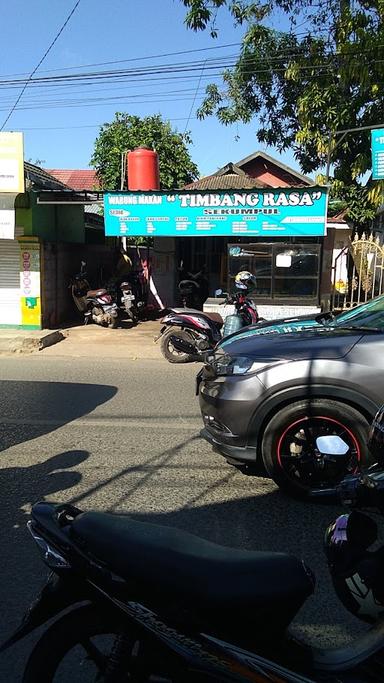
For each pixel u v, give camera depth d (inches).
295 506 161.9
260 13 647.1
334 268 534.0
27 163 599.8
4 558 135.4
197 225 482.0
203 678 77.5
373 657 79.7
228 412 164.9
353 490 87.7
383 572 82.3
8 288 518.6
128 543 78.6
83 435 228.8
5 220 485.1
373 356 156.9
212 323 394.3
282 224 471.5
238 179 754.8
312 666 80.7
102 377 344.5
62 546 78.7
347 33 563.8
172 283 648.4
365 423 156.1
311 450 161.6
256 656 75.4
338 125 594.9
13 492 173.2
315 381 157.4
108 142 891.4
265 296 491.2
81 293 565.9
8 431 234.4
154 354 428.8
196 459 200.7
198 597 73.8
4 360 402.0
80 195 521.0
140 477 184.4
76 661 99.3
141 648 79.8
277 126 721.0
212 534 146.1
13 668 100.3
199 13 564.1
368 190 606.2
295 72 605.6
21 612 114.9
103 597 77.5
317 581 125.2
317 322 218.2
